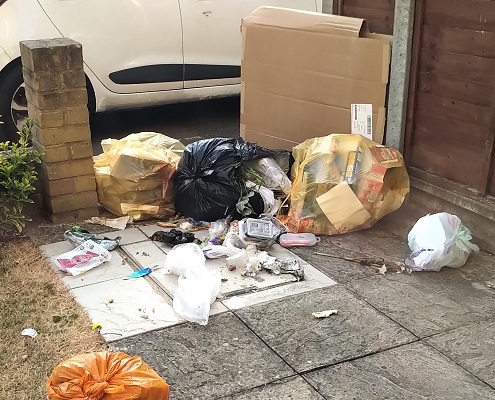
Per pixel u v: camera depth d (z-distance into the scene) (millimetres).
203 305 3201
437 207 4242
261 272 3674
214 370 2812
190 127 6664
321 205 4078
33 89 4090
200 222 4336
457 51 3908
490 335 3088
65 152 4219
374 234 4195
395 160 4172
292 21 4695
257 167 4453
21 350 2934
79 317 3199
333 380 2758
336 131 4656
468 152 3973
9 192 3889
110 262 3791
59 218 4336
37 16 5402
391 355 2932
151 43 5895
